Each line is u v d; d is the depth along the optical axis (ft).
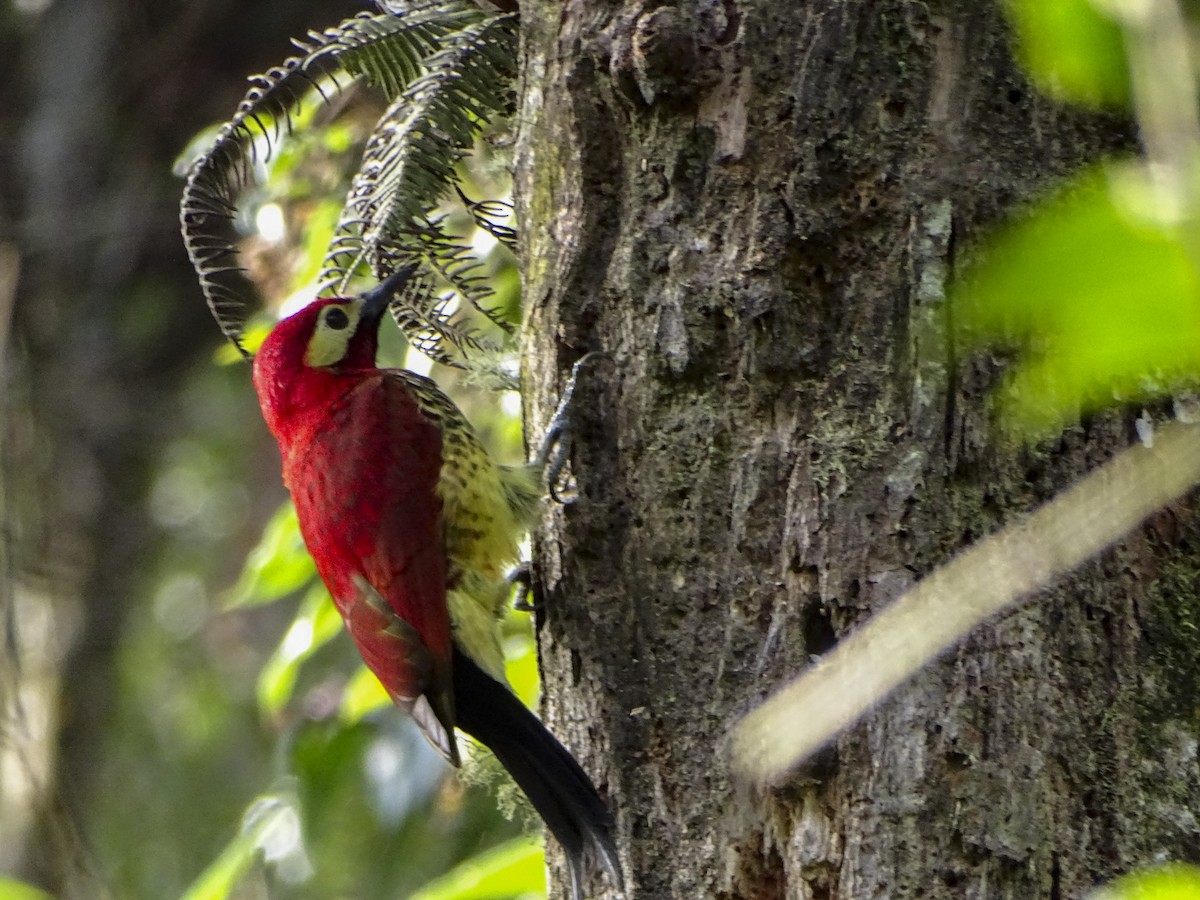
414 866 39.42
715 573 21.16
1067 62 9.19
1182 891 12.05
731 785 20.68
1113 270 8.41
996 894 19.15
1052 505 17.28
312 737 34.83
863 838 19.52
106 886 42.09
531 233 23.36
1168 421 19.39
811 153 20.47
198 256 27.61
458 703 24.95
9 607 44.91
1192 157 8.75
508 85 26.35
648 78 21.12
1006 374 19.17
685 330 21.29
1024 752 19.29
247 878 43.57
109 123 58.70
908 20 20.34
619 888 21.48
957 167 20.04
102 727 59.57
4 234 57.00
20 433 52.90
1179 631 19.89
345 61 27.35
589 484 22.34
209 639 65.72
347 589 25.23
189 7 58.03
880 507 19.97
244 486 65.77
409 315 27.78
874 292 20.33
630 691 21.75
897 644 16.62
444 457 25.96
